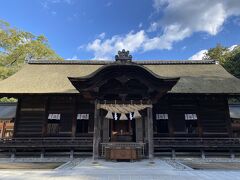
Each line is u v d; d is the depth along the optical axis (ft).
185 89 57.47
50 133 58.08
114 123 56.34
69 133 58.34
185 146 51.78
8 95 57.36
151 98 46.29
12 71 116.67
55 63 79.77
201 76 68.03
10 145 51.57
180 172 30.96
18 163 44.78
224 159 50.44
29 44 132.67
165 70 74.69
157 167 35.68
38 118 59.36
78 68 76.13
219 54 162.30
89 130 58.39
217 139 56.49
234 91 56.54
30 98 60.59
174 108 60.90
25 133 58.23
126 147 42.98
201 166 39.78
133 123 56.95
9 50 130.21
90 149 53.57
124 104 44.37
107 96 50.70
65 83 62.80
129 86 46.50
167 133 58.23
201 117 59.88
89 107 60.23
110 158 42.68
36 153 54.24
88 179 26.16
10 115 65.98
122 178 26.68
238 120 67.41
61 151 55.21
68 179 26.18
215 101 61.31
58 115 59.67
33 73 70.23
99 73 44.34
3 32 127.24
